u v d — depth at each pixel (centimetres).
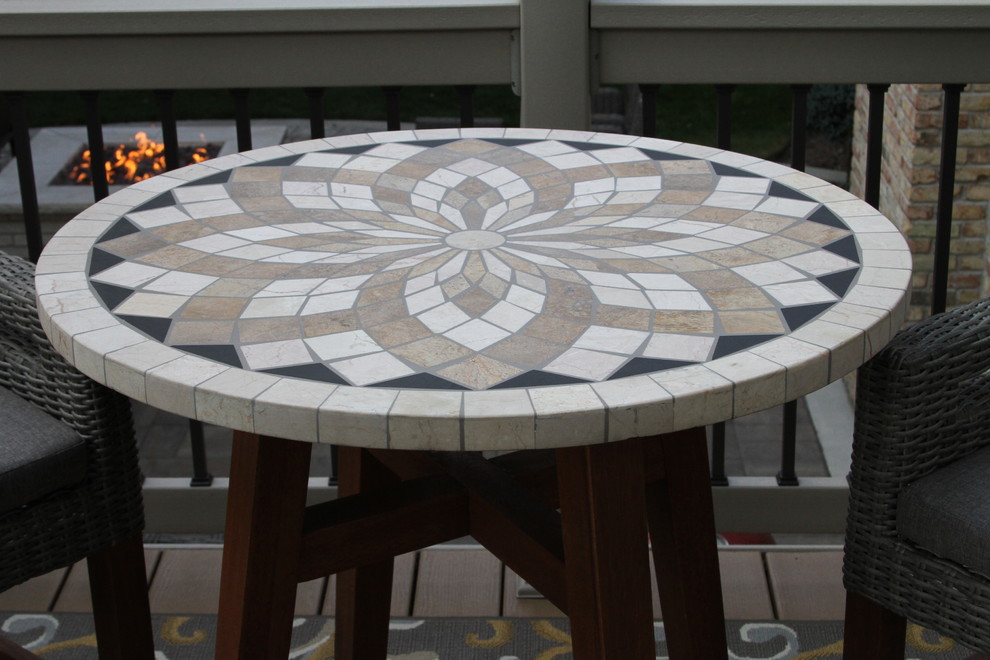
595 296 126
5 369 159
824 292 125
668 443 150
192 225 151
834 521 217
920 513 136
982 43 189
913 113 659
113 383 113
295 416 104
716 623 160
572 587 127
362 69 199
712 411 105
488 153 180
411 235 148
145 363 111
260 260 138
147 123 1138
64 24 194
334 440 104
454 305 124
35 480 145
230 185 167
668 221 150
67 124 1136
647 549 125
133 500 159
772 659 190
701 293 126
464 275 133
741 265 134
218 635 136
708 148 179
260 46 198
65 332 119
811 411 817
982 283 685
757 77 195
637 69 197
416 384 107
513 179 169
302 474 130
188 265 137
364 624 174
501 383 106
